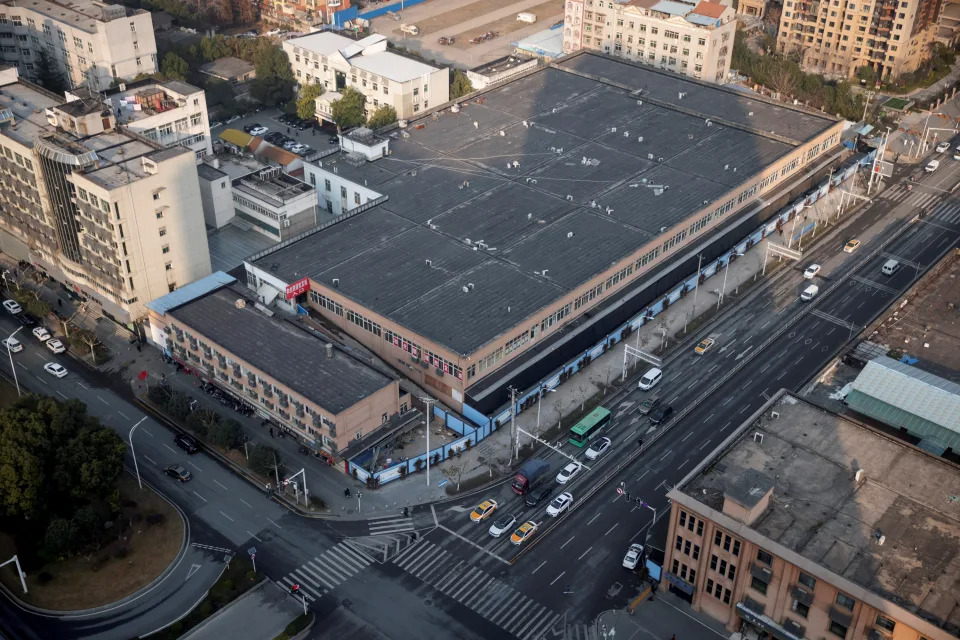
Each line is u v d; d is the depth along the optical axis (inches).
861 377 6456.7
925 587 4827.8
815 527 5167.3
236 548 5969.5
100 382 7327.8
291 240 7859.3
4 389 7190.0
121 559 5861.2
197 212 7662.4
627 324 7844.5
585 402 7190.0
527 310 7076.8
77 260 7775.6
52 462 6013.8
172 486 6412.4
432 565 5880.9
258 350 6801.2
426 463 6525.6
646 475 6555.1
